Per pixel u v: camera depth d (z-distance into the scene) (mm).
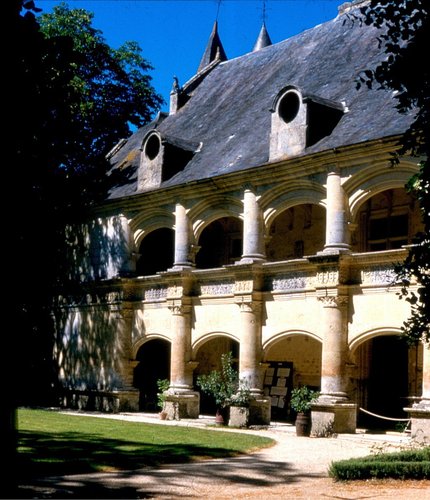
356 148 21688
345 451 17203
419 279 9141
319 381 27344
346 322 22062
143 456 15070
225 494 11031
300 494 10969
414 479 12367
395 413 24703
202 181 26641
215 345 31859
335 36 30281
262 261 24859
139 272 32375
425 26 8320
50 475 12383
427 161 8758
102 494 10711
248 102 31188
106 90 39875
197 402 27094
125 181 32188
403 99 8555
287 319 23781
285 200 24422
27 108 6473
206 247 32312
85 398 31516
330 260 22109
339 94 25812
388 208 25297
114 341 30531
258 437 20062
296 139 24031
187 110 35375
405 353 24891
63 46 6820
